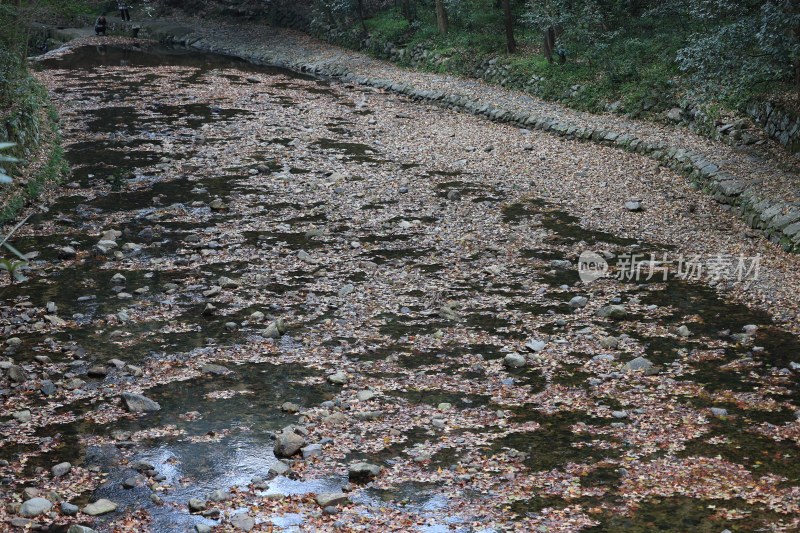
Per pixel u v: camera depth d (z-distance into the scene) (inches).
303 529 274.5
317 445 325.1
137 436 335.9
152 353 412.8
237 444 331.0
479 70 1279.5
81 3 2335.1
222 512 283.9
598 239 604.4
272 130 981.2
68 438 332.8
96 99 1171.9
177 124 1008.9
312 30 1840.6
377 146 909.2
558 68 1130.7
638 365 396.5
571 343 428.5
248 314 464.8
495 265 547.2
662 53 1014.4
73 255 548.7
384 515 283.0
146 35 2068.2
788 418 349.1
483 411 359.6
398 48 1504.7
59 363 399.2
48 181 721.6
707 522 276.5
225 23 2087.8
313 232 602.2
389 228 626.5
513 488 299.4
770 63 693.3
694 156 767.7
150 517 280.7
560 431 342.0
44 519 276.8
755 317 461.4
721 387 378.6
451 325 453.4
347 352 418.6
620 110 984.3
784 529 271.6
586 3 1087.0
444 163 834.8
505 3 1259.8
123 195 700.7
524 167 815.7
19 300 476.1
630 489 297.9
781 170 694.5
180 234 602.5
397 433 338.6
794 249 553.9
